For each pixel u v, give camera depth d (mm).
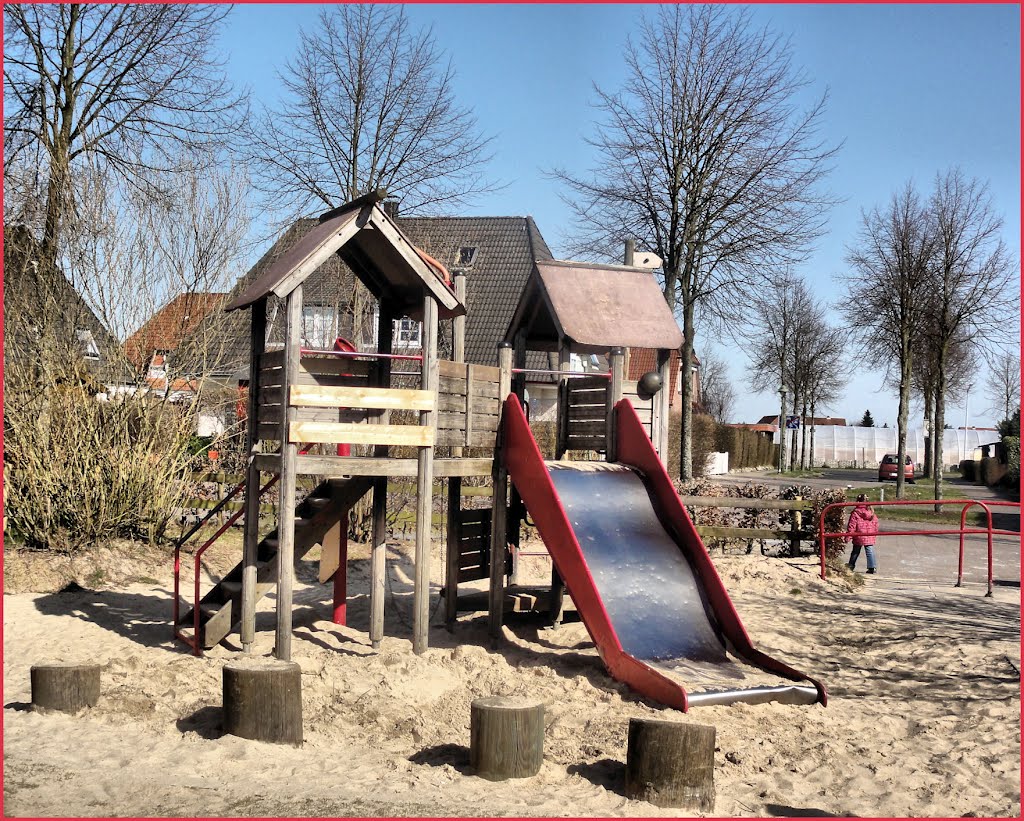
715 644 9742
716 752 7664
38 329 15133
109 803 6227
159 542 15688
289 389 9602
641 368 45750
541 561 16688
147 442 15430
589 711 8547
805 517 17234
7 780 6617
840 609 13727
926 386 49969
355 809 6199
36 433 14383
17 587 12945
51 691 8219
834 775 7309
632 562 10203
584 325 12297
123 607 12688
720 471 56344
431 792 6590
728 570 15664
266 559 10859
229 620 10484
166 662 9977
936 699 9422
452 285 11992
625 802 6523
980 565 18734
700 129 27328
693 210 27578
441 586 15023
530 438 10492
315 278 23438
